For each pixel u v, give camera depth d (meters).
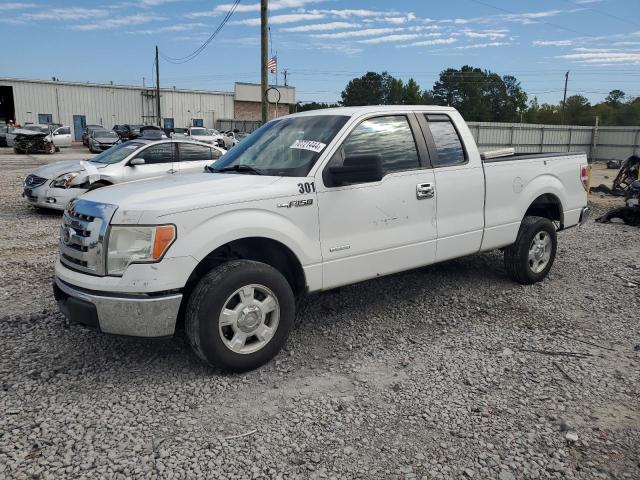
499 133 29.44
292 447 3.08
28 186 10.84
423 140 5.02
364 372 4.04
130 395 3.62
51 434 3.15
